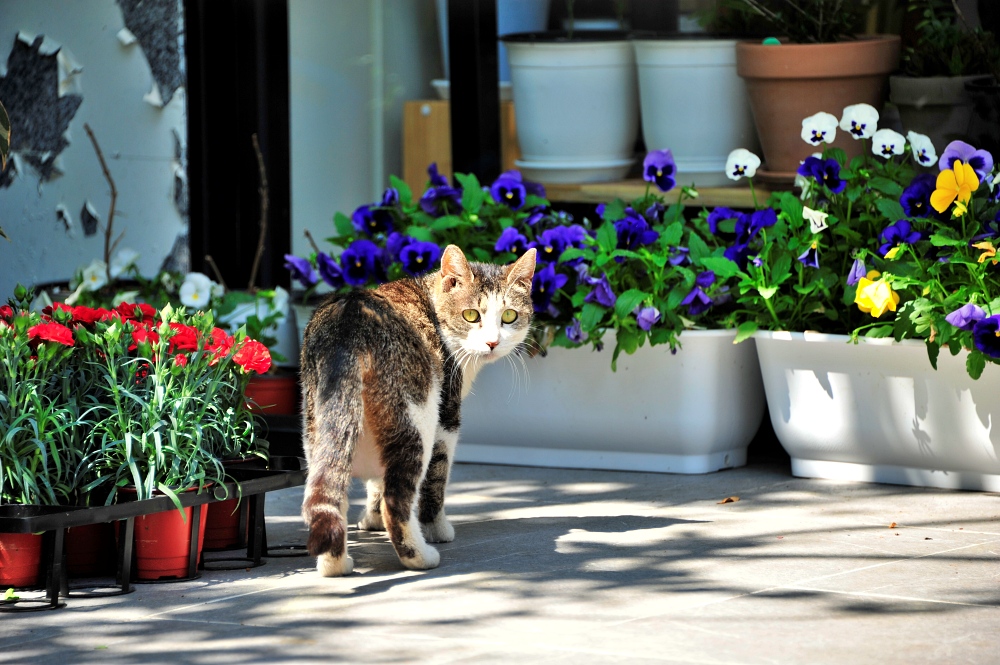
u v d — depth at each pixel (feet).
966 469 24.39
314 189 33.83
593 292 25.82
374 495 22.76
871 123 26.35
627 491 25.46
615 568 19.83
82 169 35.01
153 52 33.55
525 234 28.07
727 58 29.86
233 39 33.47
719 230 27.61
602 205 28.60
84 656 16.28
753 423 27.55
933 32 28.19
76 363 20.75
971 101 27.96
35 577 19.30
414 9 32.27
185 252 33.94
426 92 32.48
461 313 21.40
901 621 17.01
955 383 23.81
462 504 24.77
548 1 30.99
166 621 17.69
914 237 24.08
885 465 25.25
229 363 21.67
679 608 17.71
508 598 18.37
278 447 27.71
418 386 19.95
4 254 36.47
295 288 34.09
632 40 30.48
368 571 20.13
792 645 16.14
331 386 19.30
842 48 28.09
